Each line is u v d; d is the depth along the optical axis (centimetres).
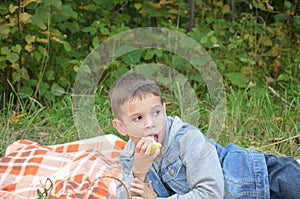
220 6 629
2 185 390
